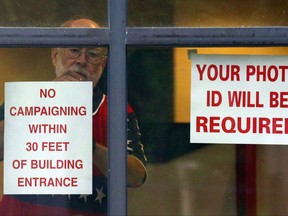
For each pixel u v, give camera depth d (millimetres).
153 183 8945
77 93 8930
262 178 8922
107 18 8883
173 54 8914
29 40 8883
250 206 8945
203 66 8906
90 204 8930
